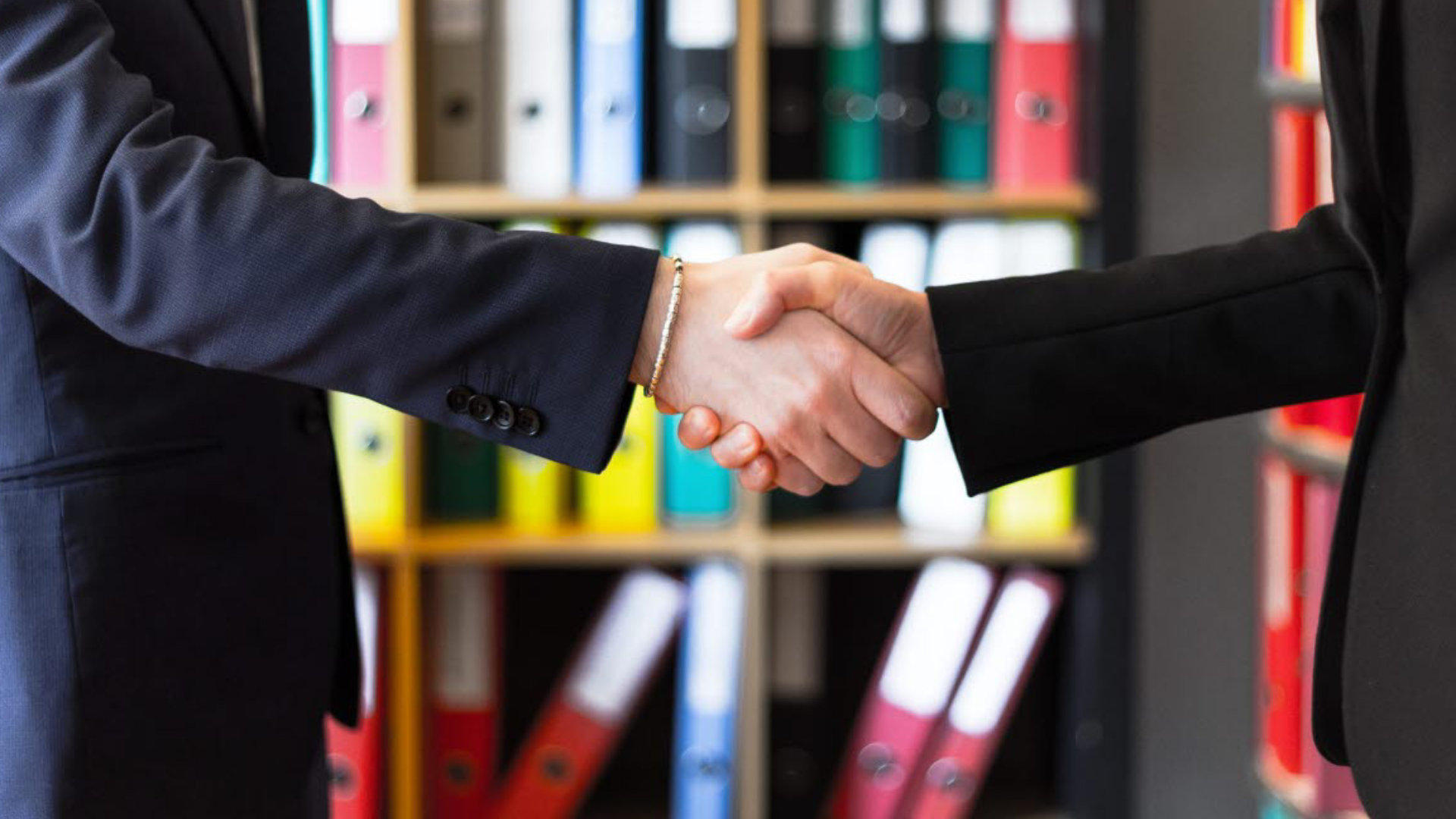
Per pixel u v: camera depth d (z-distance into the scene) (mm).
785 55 2410
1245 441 2207
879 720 2479
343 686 1263
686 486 2430
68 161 927
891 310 1154
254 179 956
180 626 1038
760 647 2406
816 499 2516
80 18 963
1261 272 1088
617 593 2490
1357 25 902
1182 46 2271
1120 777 2420
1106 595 2406
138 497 1019
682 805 2439
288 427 1137
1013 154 2402
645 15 2465
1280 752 1851
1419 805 825
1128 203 2336
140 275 933
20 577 992
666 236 2459
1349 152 883
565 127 2371
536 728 2473
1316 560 1760
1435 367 820
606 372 976
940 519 2461
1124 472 2395
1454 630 796
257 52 1259
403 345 951
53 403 996
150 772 1025
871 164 2416
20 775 990
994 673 2453
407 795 2371
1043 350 1090
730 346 1132
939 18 2408
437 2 2365
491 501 2455
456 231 978
